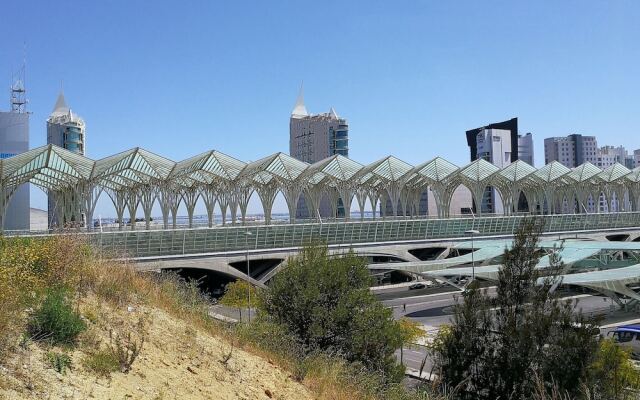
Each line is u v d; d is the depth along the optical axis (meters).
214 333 13.61
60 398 6.95
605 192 110.81
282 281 18.50
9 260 10.12
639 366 28.73
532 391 14.30
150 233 53.28
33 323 8.62
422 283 75.50
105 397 7.46
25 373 7.18
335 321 17.27
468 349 15.92
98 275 12.51
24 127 80.44
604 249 65.06
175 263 55.31
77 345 8.84
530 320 15.45
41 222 114.31
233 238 59.59
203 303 16.81
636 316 52.72
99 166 65.69
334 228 67.50
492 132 174.25
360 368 15.23
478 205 89.50
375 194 96.12
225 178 74.06
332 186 89.56
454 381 15.77
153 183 74.94
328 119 195.12
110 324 10.45
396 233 73.50
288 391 11.14
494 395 15.05
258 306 21.77
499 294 16.62
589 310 55.78
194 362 10.52
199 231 56.81
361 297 18.05
